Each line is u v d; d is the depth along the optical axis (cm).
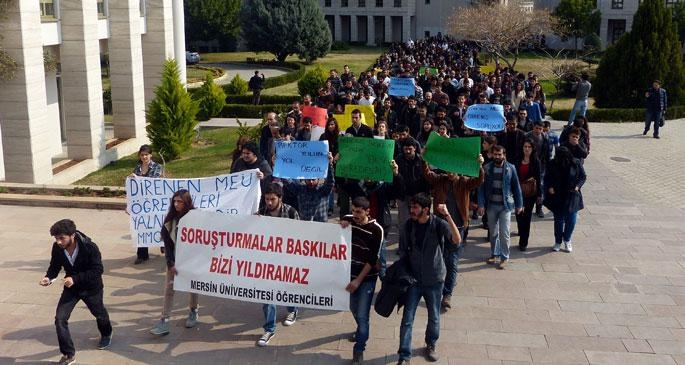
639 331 916
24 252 1180
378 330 915
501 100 2111
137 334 898
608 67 3058
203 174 1952
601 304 998
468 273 1111
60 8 2139
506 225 1117
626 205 1530
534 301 1006
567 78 4091
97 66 2244
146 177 1052
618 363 834
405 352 802
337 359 838
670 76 2955
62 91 2227
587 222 1395
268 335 870
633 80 2980
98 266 820
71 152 2244
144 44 2800
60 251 804
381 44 8344
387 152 1049
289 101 3609
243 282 851
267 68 5862
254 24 5950
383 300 797
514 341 884
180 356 844
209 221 848
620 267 1144
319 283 830
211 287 859
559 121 2855
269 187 870
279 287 841
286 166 1052
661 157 2077
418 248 794
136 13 2512
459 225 1064
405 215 1118
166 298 888
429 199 790
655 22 2945
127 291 1029
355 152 1058
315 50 6075
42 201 1430
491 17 4822
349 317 955
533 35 5328
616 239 1289
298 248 830
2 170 1839
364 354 849
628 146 2255
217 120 3194
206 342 879
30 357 840
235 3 7000
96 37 2236
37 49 1911
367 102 1980
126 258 1159
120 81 2516
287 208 880
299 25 5944
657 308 988
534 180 1180
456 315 958
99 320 840
